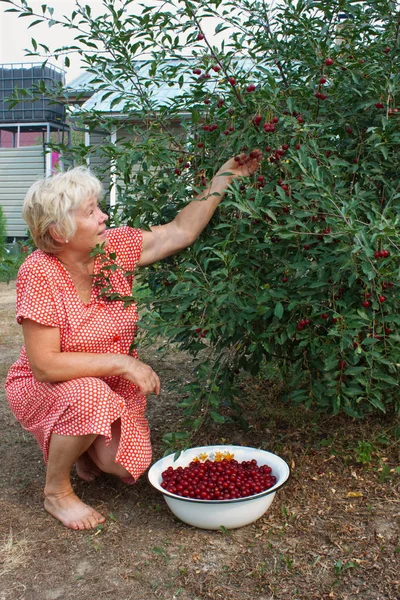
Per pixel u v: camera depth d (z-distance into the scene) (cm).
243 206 247
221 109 293
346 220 233
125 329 273
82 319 260
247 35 308
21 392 269
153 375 257
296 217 256
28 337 252
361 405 290
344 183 280
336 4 298
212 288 251
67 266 260
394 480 286
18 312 248
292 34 299
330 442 301
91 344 262
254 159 282
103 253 254
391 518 254
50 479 260
